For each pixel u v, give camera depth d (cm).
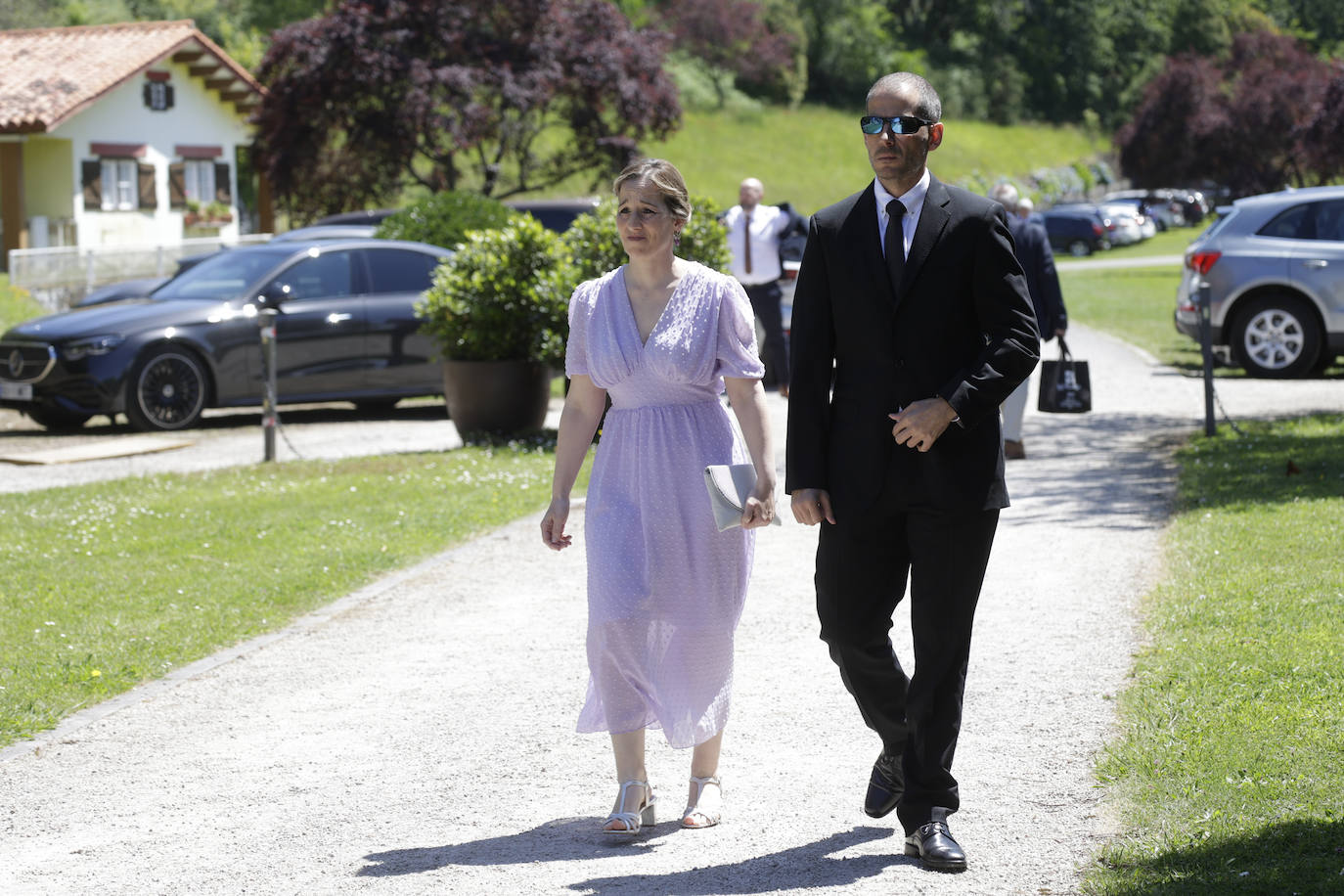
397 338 3869
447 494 2609
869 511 1034
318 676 1566
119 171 9481
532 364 3262
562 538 1167
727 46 19888
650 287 1127
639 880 1017
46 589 1945
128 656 1625
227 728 1399
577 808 1176
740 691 1465
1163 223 17262
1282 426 2989
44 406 3656
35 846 1116
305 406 4291
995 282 1012
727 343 1122
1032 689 1415
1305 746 1151
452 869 1050
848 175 17900
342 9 8675
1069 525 2162
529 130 9500
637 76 9569
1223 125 16825
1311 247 4084
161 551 2183
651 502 1121
